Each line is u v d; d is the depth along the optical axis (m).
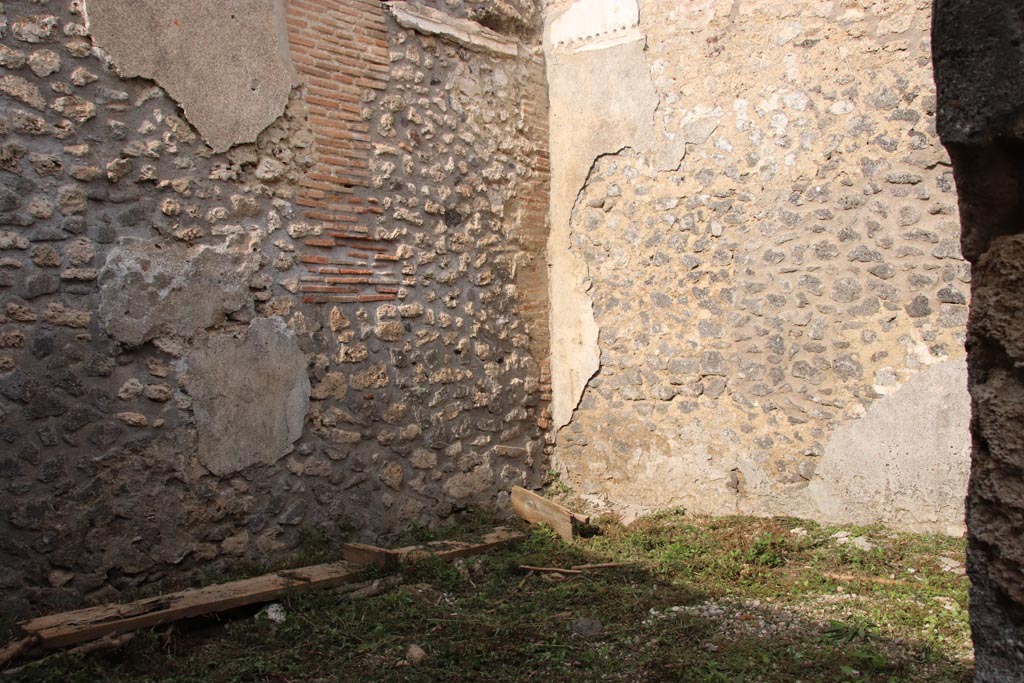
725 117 5.66
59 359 3.79
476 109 5.81
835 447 5.32
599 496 6.23
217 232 4.36
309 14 4.80
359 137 5.05
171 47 4.17
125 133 4.02
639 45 5.98
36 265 3.73
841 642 3.49
